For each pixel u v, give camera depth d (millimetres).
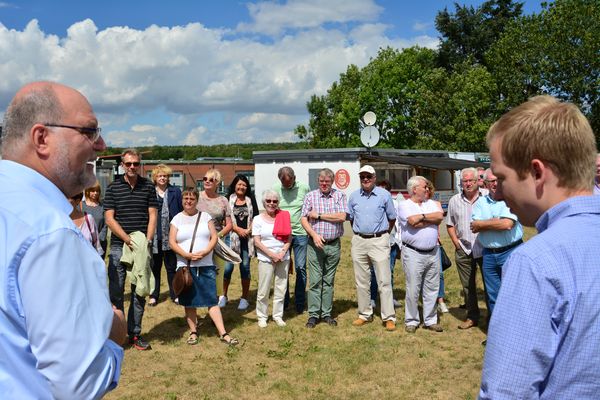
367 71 39531
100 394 1350
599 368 1170
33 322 1261
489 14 43219
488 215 5406
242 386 4773
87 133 1540
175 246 5727
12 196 1352
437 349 5719
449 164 18859
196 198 5879
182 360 5441
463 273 6441
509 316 1226
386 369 5160
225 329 6477
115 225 5453
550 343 1184
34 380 1305
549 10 32531
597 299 1179
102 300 1395
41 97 1476
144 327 6586
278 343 5957
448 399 4484
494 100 35344
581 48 30312
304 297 7254
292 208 7121
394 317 6477
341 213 6539
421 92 36469
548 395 1203
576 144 1280
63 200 1473
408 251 6242
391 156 19625
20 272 1276
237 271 10125
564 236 1246
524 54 32562
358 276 6625
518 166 1354
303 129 42688
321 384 4809
